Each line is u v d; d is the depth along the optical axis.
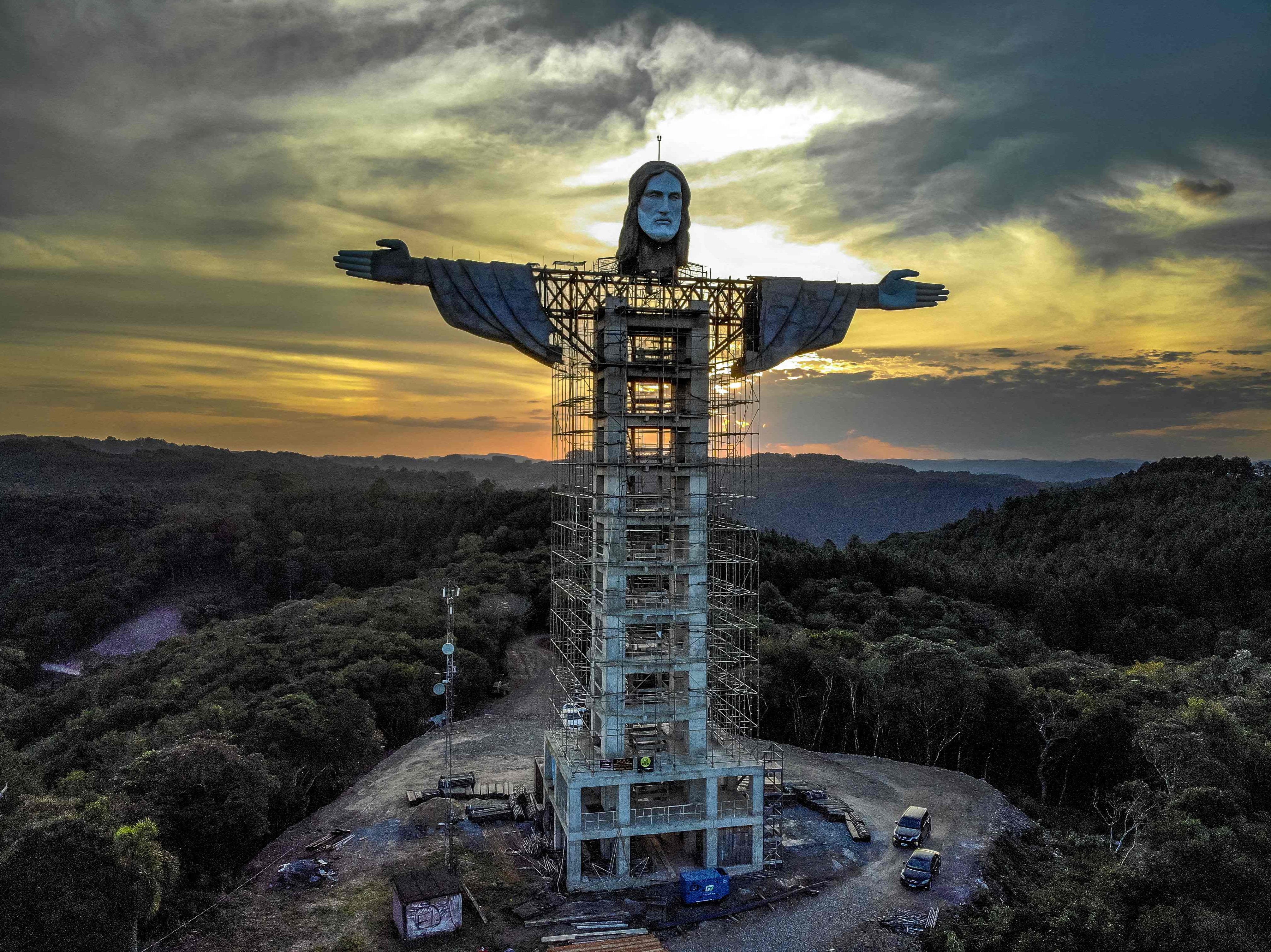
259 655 93.81
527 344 52.03
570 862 48.53
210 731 59.97
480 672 89.88
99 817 41.47
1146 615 133.75
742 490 55.94
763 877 51.16
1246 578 138.12
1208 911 45.06
